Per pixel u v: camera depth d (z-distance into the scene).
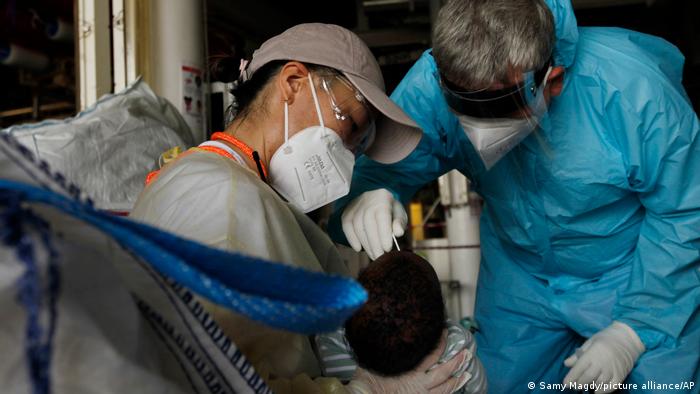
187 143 1.78
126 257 0.49
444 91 1.49
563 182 1.67
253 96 1.09
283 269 0.46
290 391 0.78
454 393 1.10
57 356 0.36
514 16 1.33
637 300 1.61
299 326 0.46
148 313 0.51
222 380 0.56
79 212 0.40
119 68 1.91
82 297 0.40
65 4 3.04
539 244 1.85
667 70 1.76
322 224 2.16
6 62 3.07
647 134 1.52
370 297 0.97
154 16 1.94
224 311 0.72
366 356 0.98
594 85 1.57
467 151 1.81
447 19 1.39
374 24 3.82
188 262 0.46
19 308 0.36
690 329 1.61
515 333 1.99
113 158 1.46
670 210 1.57
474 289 3.23
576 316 1.85
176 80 1.95
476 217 3.23
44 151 1.33
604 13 3.70
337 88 1.08
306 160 1.06
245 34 3.34
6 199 0.36
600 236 1.77
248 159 1.02
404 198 1.95
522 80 1.35
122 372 0.39
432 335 0.99
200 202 0.80
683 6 3.44
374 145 1.31
